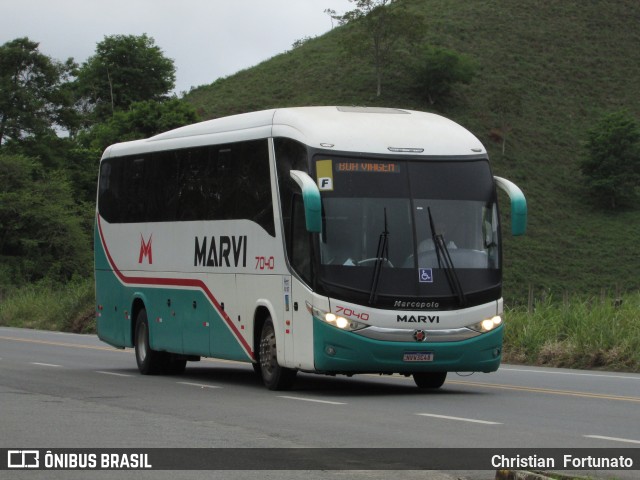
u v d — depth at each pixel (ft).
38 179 338.34
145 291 87.40
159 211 85.46
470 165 68.69
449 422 53.06
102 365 96.73
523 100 515.09
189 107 404.16
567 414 56.54
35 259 310.04
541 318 101.45
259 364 80.18
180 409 59.67
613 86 532.73
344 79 540.52
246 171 73.92
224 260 76.18
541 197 445.78
